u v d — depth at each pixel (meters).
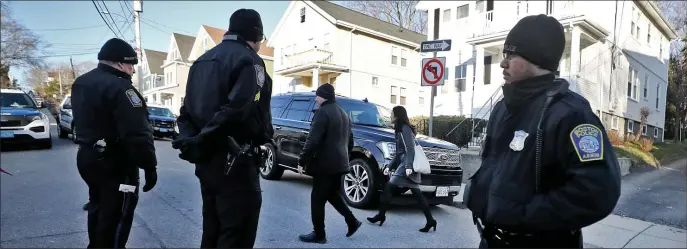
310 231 3.89
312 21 20.30
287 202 5.09
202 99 1.95
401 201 5.48
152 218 4.11
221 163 2.01
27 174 6.52
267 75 2.13
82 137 2.47
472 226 4.31
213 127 1.86
